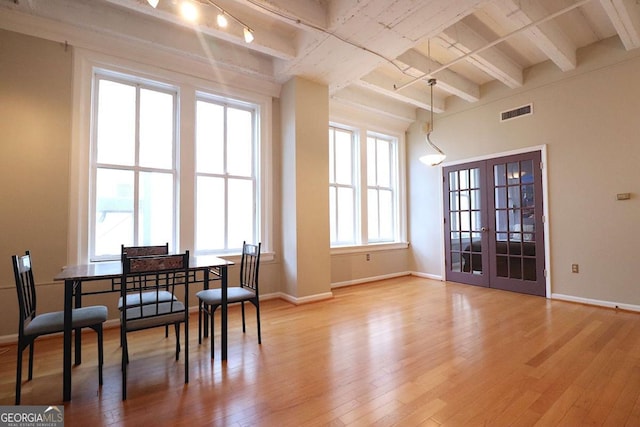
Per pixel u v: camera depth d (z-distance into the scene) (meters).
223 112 4.06
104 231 3.22
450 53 4.00
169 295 2.65
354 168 5.52
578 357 2.39
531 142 4.39
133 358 2.42
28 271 2.03
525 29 3.11
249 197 4.21
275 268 4.27
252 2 2.60
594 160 3.84
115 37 3.14
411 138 6.09
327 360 2.38
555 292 4.16
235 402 1.83
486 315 3.49
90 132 3.10
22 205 2.78
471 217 5.12
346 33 3.07
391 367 2.26
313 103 4.21
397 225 6.06
